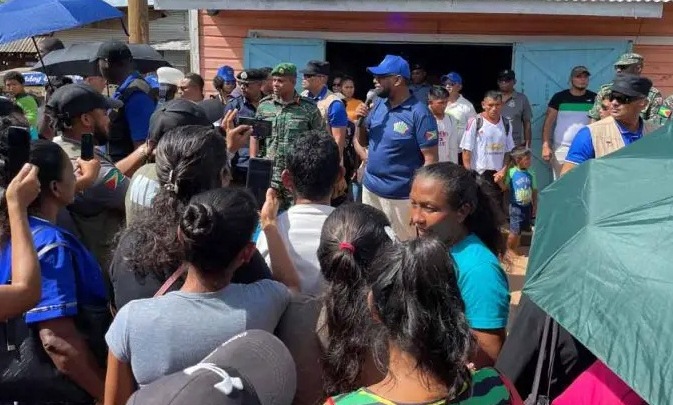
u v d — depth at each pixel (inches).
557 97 317.7
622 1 286.8
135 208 114.0
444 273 59.7
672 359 62.4
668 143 85.7
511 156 279.9
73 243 95.5
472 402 59.4
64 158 100.7
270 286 86.4
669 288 65.4
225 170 102.3
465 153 297.7
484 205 101.0
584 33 336.2
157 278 90.1
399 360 59.9
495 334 92.8
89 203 127.7
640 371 63.6
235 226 78.9
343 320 80.5
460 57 516.4
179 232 80.5
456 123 304.8
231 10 321.7
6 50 616.4
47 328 88.1
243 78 253.8
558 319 71.4
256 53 344.2
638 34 333.1
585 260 72.2
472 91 522.6
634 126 172.6
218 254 78.8
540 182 342.6
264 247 107.7
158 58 294.4
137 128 190.1
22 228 85.2
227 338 78.7
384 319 60.3
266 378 63.7
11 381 89.0
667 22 331.3
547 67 335.3
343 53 501.7
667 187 74.3
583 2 289.0
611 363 65.3
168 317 78.0
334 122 244.2
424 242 61.0
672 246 68.2
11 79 340.8
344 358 80.3
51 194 99.0
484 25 338.3
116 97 193.9
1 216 92.6
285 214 109.3
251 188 123.0
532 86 337.7
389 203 221.5
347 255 81.3
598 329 67.7
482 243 99.2
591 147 172.2
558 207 83.0
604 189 78.2
